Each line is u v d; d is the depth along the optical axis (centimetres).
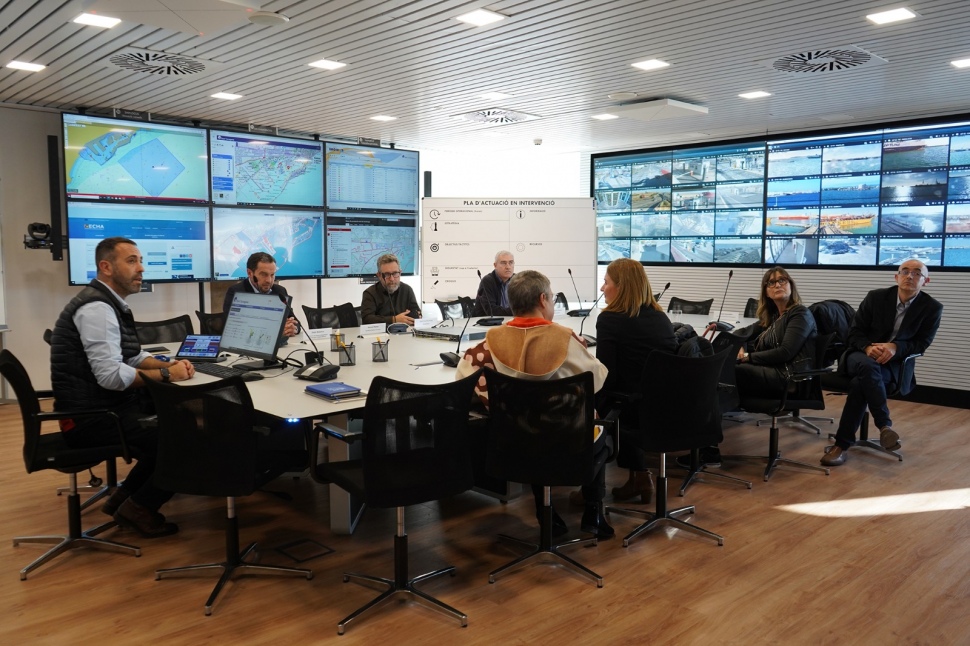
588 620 258
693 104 627
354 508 346
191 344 384
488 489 385
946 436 530
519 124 732
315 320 537
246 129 738
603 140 841
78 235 621
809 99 607
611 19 389
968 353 650
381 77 522
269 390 309
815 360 414
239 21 385
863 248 723
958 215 660
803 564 305
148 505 330
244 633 249
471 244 772
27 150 634
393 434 248
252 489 262
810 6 368
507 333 285
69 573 295
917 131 681
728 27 404
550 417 270
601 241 945
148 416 320
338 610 266
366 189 816
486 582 288
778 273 439
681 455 463
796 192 766
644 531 332
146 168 652
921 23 398
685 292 866
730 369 381
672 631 250
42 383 657
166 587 283
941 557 312
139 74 511
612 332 336
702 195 842
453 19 390
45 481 415
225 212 706
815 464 455
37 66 488
